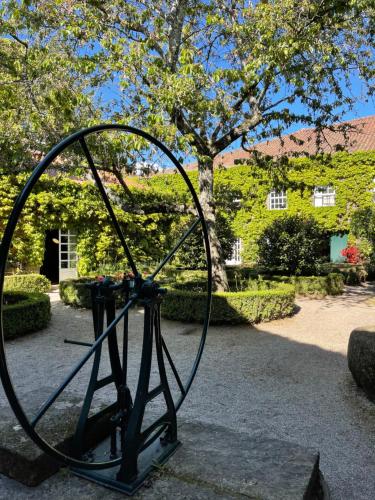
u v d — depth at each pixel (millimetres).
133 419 1673
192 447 1915
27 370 4398
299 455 1821
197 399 3529
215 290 7945
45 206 11469
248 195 9914
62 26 6273
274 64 5871
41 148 6699
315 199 18734
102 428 2049
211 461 1778
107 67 6098
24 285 10539
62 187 11867
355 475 2338
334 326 6715
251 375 4203
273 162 9328
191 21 7453
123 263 12586
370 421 3074
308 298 10250
